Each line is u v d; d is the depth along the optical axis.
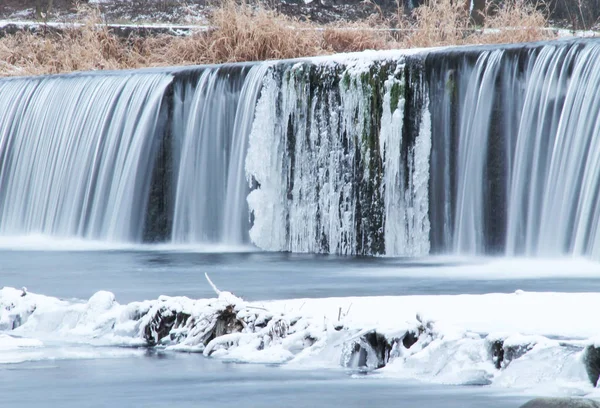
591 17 52.38
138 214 37.94
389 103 33.12
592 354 11.12
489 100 30.66
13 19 66.31
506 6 46.19
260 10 50.31
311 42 49.28
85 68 52.69
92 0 65.12
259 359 13.69
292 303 16.61
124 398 11.14
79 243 38.28
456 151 31.59
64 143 40.38
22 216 41.28
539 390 11.09
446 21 46.91
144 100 38.41
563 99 28.62
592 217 27.06
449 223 31.72
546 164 28.98
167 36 54.28
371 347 13.08
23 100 42.53
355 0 64.50
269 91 35.84
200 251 34.62
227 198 36.81
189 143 37.66
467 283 22.08
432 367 12.23
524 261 28.45
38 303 17.45
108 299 16.70
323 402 10.70
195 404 10.72
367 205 33.59
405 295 18.84
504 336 11.94
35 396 11.33
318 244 34.81
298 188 35.34
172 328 15.45
